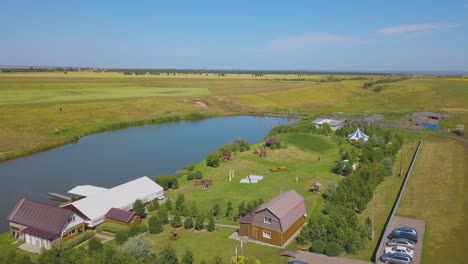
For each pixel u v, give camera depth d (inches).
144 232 1872.5
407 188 2418.8
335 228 1675.7
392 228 1819.6
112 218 1939.0
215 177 2819.9
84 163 3307.1
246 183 2655.0
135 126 5344.5
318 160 3267.7
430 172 2763.3
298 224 1887.3
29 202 1883.6
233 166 3100.4
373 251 1615.4
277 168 2962.6
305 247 1685.5
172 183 2564.0
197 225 1903.3
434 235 1745.8
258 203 2132.1
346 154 3095.5
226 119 6127.0
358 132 3927.2
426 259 1521.9
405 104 7047.2
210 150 3821.4
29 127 4490.7
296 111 6791.3
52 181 2795.3
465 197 2235.5
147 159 3447.3
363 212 2048.5
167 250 1433.3
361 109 6574.8
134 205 2063.2
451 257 1537.9
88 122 5093.5
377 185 2477.9
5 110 5123.0
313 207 2170.3
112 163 3304.6
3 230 1966.0
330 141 3978.8
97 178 2871.6
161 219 1967.3
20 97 6343.5
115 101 6417.3
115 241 1729.8
